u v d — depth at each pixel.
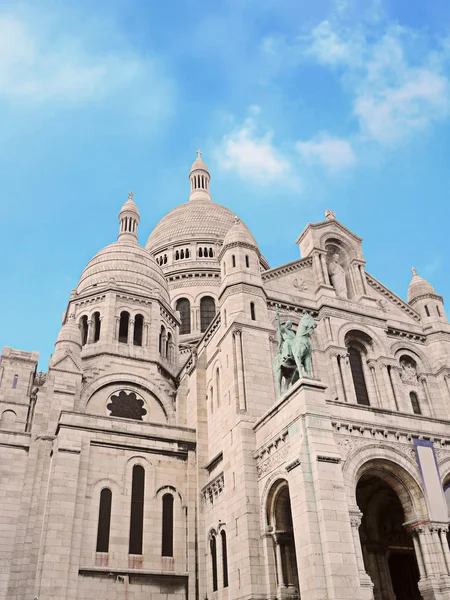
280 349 34.44
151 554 37.56
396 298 49.41
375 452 30.09
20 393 55.06
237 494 33.16
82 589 34.34
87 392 47.38
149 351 52.34
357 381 42.66
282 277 45.19
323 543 25.80
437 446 32.03
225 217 86.62
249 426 34.62
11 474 40.66
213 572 36.47
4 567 37.25
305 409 29.23
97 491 38.25
